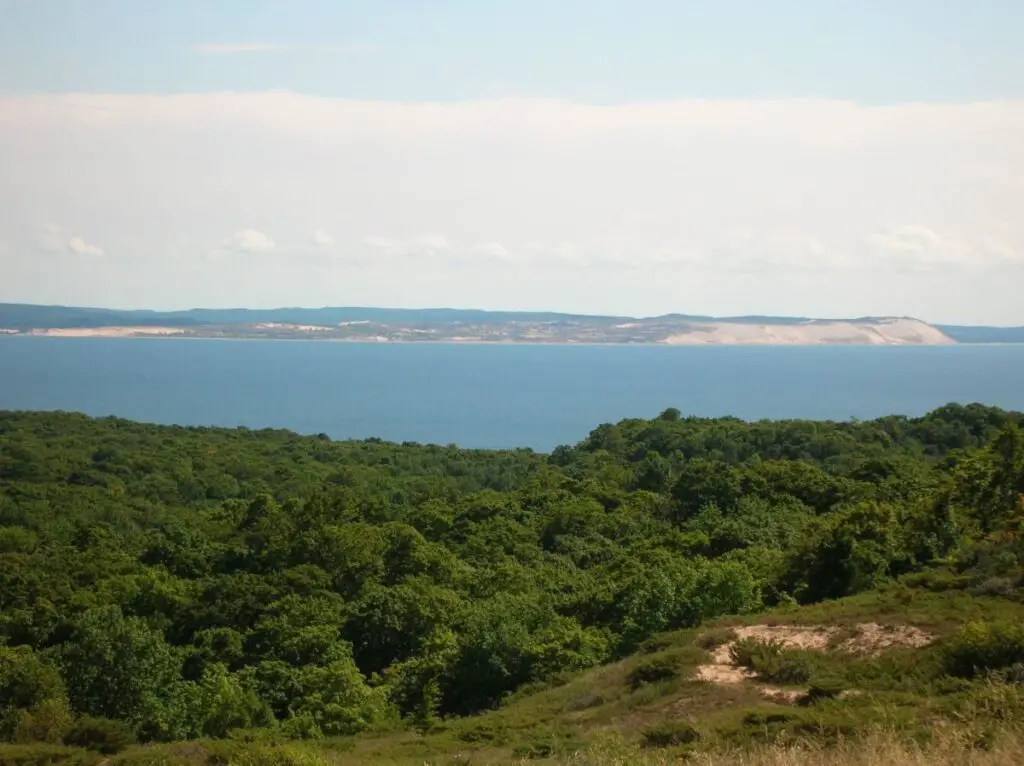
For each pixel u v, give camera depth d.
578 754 15.65
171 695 30.05
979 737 12.99
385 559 46.44
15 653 30.12
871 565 33.16
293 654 35.12
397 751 23.44
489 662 31.38
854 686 20.83
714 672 24.09
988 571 27.89
